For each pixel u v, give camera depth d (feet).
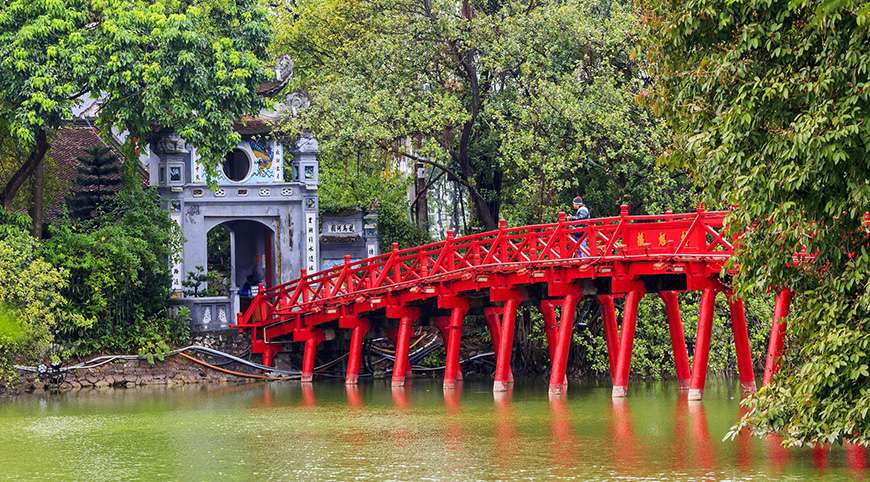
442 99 175.52
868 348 79.41
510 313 146.82
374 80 180.65
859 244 81.51
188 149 180.14
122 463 97.86
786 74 80.28
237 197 181.98
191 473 92.58
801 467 88.99
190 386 166.71
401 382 157.99
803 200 79.77
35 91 156.15
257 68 168.14
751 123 80.59
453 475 89.51
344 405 137.59
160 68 160.45
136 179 174.29
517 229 143.02
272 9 220.02
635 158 167.63
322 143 178.60
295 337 169.37
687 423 114.11
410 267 155.94
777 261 82.94
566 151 171.22
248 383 169.89
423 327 185.57
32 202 179.93
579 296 141.79
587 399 137.80
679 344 142.72
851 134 75.61
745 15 82.28
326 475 90.63
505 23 175.22
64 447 107.04
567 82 168.66
